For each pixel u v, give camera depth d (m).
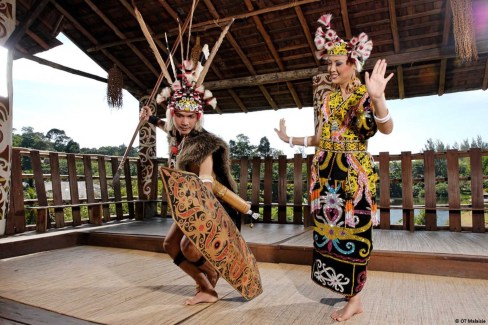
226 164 2.36
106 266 3.53
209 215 2.09
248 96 7.02
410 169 4.95
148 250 4.36
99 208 5.70
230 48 6.02
